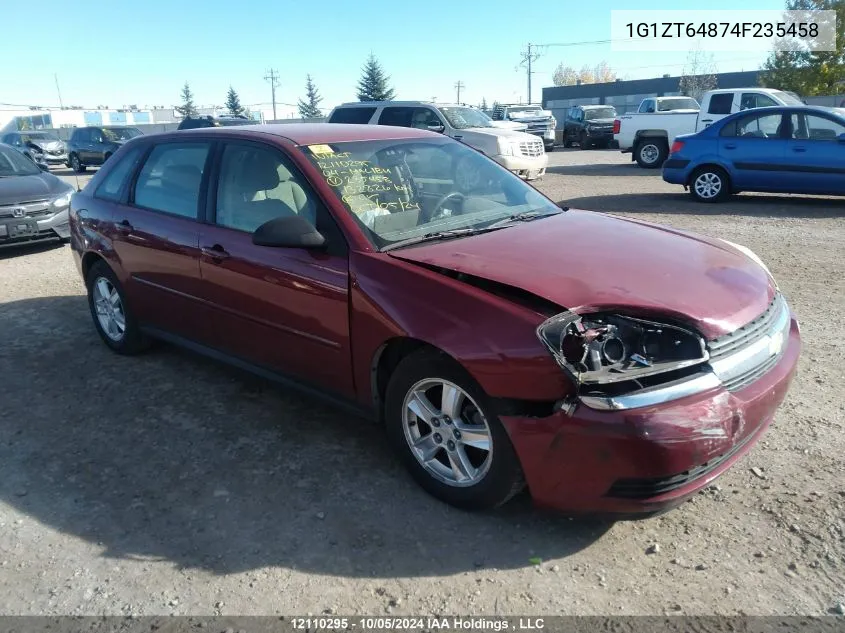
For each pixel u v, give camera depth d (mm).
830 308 5918
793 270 7219
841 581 2699
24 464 3775
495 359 2838
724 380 2832
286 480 3545
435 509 3268
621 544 2984
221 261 4062
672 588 2715
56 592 2795
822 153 11055
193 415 4305
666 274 3154
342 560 2934
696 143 12203
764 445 3686
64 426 4203
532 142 14477
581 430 2678
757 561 2832
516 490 3035
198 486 3514
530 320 2812
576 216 4176
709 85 48312
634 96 56844
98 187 5328
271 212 3881
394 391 3332
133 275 4875
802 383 4441
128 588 2805
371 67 69688
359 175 3846
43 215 9375
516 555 2938
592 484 2734
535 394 2768
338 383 3633
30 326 6156
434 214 3883
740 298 3084
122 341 5250
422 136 4535
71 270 8469
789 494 3246
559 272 3100
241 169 4125
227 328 4215
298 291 3643
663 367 2730
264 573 2869
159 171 4750
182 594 2762
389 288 3246
